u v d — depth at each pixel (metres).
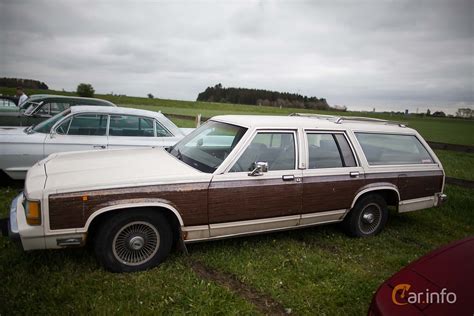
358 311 3.09
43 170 3.54
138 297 2.99
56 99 10.85
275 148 4.09
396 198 4.82
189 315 2.84
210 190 3.55
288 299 3.15
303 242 4.48
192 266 3.66
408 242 4.83
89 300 2.92
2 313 2.67
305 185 4.09
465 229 5.50
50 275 3.24
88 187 3.15
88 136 6.04
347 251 4.32
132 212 3.31
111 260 3.30
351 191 4.42
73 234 3.12
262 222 3.91
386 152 4.88
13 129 6.29
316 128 4.34
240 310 2.93
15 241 3.09
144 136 6.37
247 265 3.69
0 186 5.91
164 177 3.43
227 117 4.59
